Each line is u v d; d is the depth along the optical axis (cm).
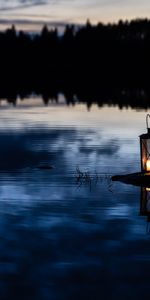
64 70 16738
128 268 959
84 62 17012
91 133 3241
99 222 1273
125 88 10006
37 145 2747
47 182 1811
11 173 1997
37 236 1155
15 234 1170
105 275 931
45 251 1054
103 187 1720
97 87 10606
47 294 855
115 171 2014
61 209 1412
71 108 5509
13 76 15800
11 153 2502
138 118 4256
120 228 1217
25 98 7500
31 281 902
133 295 848
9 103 6431
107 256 1023
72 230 1201
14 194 1612
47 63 17088
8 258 1012
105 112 4916
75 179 1866
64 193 1627
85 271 948
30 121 4059
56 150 2577
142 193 1623
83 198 1553
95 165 2155
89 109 5331
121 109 5278
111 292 860
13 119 4238
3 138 3034
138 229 1206
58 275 930
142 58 16462
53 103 6406
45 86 11438
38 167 2108
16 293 856
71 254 1033
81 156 2391
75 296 845
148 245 1089
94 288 876
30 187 1725
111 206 1445
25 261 996
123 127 3581
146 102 6303
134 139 2939
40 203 1486
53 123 3891
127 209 1409
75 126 3669
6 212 1378
